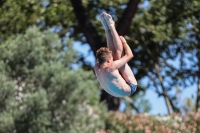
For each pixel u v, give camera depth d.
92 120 30.34
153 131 32.56
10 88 27.02
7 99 27.17
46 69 28.31
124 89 14.05
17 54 28.31
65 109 28.66
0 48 28.11
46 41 29.62
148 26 45.84
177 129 32.97
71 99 28.77
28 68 28.41
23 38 28.98
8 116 26.77
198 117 34.47
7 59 28.36
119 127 32.44
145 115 35.97
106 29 14.20
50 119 28.20
